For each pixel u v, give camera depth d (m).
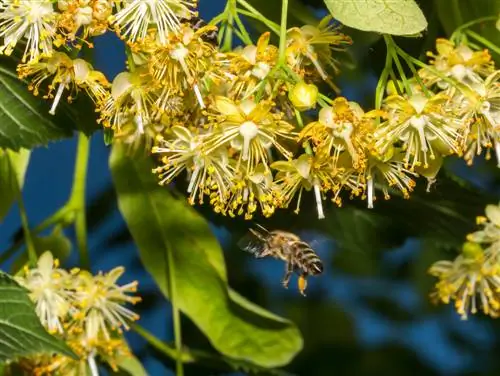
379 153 0.51
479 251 0.56
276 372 0.60
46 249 0.58
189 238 0.59
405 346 0.72
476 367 0.72
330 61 0.53
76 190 0.58
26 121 0.55
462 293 0.57
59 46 0.51
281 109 0.52
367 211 0.59
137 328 0.59
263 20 0.52
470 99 0.51
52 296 0.55
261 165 0.51
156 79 0.51
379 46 0.56
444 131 0.51
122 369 0.59
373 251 0.60
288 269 0.55
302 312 0.71
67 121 0.55
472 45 0.54
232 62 0.51
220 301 0.59
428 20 0.55
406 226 0.59
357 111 0.50
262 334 0.60
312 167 0.51
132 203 0.59
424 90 0.51
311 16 0.56
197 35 0.51
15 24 0.51
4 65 0.54
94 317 0.56
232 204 0.52
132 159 0.58
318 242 0.56
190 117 0.52
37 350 0.53
